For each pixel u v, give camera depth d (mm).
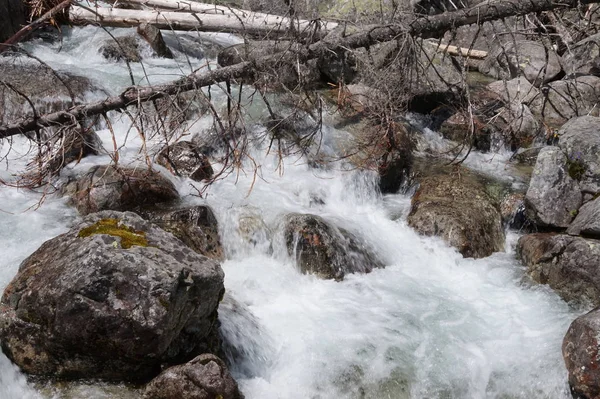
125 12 11539
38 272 5113
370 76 9609
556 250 6820
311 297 6492
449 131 9750
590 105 10367
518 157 9391
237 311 5809
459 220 7574
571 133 7953
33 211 6859
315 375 5461
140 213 6848
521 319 6379
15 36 6504
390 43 10102
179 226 6727
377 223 7840
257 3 12281
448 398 5473
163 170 7586
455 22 9055
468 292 6832
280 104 9219
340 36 8906
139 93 7379
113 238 5070
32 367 4965
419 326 6160
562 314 6430
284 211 7289
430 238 7535
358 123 9258
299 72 8383
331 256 6824
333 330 5980
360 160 8609
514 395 5562
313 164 8500
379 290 6711
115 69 10312
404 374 5570
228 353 5430
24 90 8680
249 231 6984
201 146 8477
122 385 4984
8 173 7562
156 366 5043
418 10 12398
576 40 11602
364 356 5688
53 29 11281
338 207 8055
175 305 4848
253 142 8492
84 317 4742
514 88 10570
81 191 7047
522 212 7988
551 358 5727
